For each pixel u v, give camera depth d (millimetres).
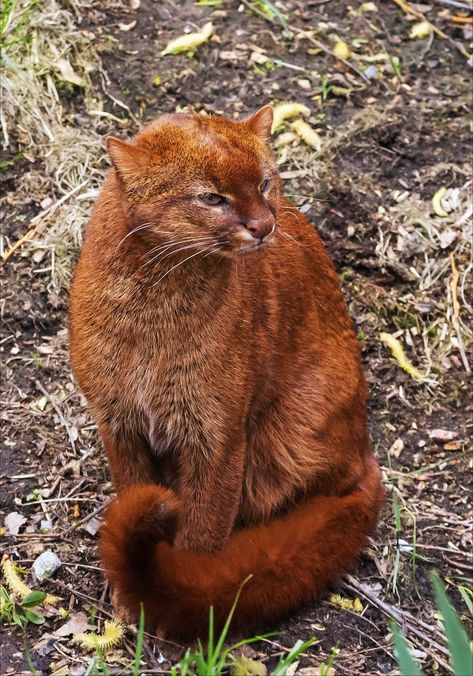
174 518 4078
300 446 5125
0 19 6973
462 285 6469
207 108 6891
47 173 6488
